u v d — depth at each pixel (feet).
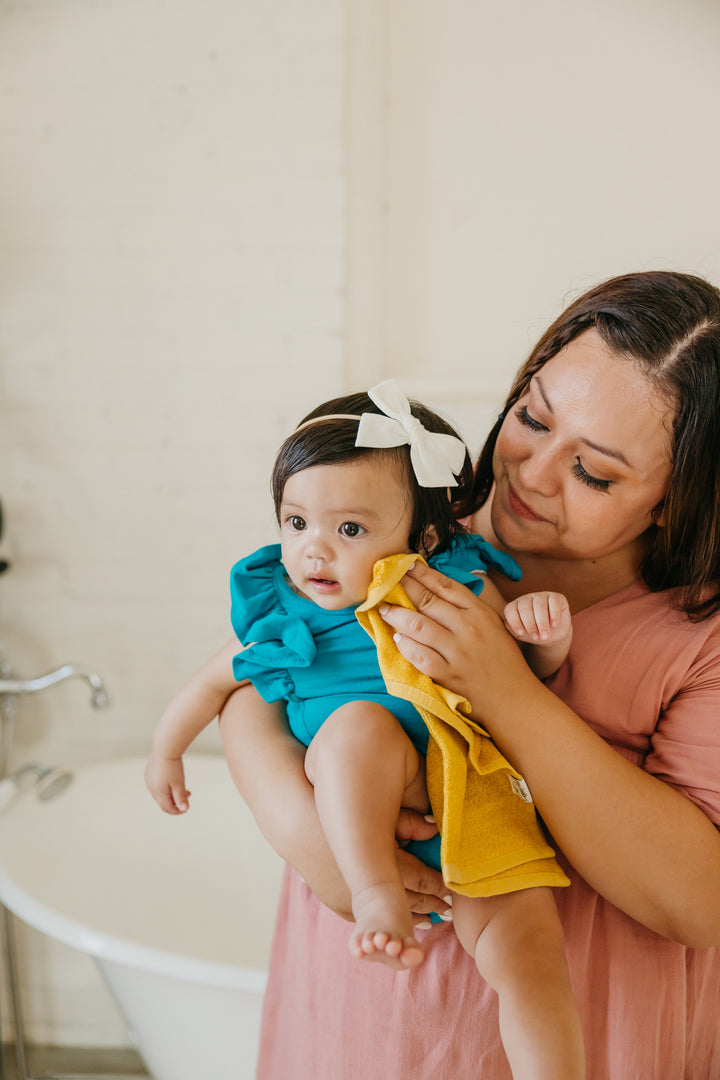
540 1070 2.45
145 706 7.61
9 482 7.43
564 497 2.93
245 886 7.07
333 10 6.66
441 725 2.73
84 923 5.34
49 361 7.26
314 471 2.91
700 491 2.92
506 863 2.70
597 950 3.03
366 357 7.18
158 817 7.09
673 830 2.69
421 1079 3.05
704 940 2.77
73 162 7.04
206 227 7.00
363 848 2.58
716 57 6.63
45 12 6.90
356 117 6.91
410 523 3.00
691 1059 3.23
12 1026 7.70
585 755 2.72
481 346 7.20
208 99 6.87
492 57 6.89
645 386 2.77
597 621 3.17
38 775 7.30
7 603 7.57
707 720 2.87
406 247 7.18
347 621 3.07
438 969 3.04
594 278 6.98
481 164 7.02
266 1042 3.78
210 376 7.17
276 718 3.30
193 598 7.44
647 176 6.82
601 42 6.75
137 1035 5.67
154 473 7.32
